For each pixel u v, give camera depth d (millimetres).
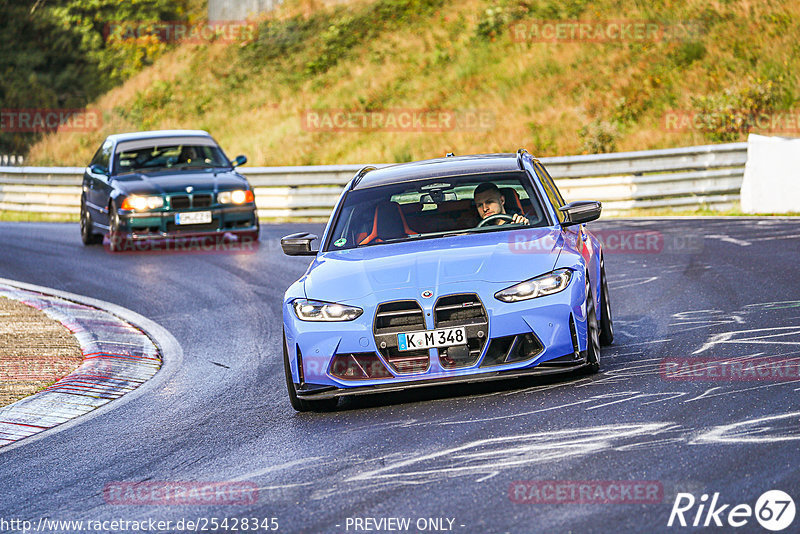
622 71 99750
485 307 22594
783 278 37094
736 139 84812
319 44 126688
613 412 20562
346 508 16406
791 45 98000
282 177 76812
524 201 26953
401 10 127062
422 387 23812
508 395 23125
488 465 17859
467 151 94688
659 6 109812
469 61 110312
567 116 94875
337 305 23375
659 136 87250
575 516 14844
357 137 103000
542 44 109000
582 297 23469
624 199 66688
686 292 36562
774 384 21688
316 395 23406
